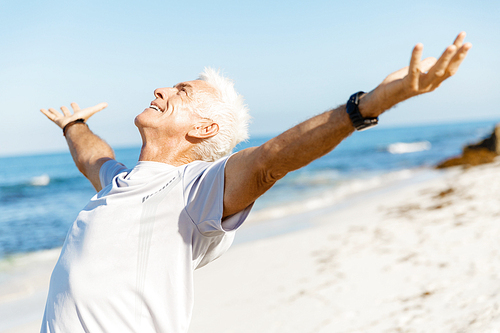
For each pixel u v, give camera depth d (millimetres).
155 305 1291
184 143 1543
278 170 1190
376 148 50938
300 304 4289
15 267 8281
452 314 3266
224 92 1631
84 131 2297
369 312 3736
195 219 1329
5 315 5316
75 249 1394
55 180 31422
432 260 4859
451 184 12406
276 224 10352
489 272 4047
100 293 1291
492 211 7074
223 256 7043
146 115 1565
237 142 1691
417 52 883
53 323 1350
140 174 1470
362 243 6586
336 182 19969
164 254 1320
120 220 1354
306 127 1126
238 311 4410
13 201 21984
